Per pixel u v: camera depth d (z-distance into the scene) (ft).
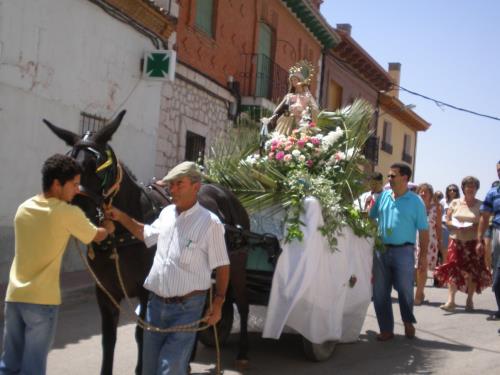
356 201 24.80
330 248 20.85
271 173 22.12
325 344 21.36
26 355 13.12
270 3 64.18
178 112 48.52
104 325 16.29
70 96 35.73
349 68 89.20
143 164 43.98
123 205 16.28
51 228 12.97
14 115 31.53
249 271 21.88
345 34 82.28
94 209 14.66
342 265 21.75
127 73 41.37
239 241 19.20
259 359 21.49
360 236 22.93
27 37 32.01
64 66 35.06
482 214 29.76
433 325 28.35
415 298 34.50
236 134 24.71
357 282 23.13
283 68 67.82
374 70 95.04
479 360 22.30
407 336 25.63
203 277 13.56
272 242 20.38
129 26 41.09
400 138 119.44
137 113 42.86
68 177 13.32
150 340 13.65
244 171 22.63
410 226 24.99
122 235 15.96
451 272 32.86
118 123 15.49
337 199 21.24
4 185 31.22
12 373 13.30
